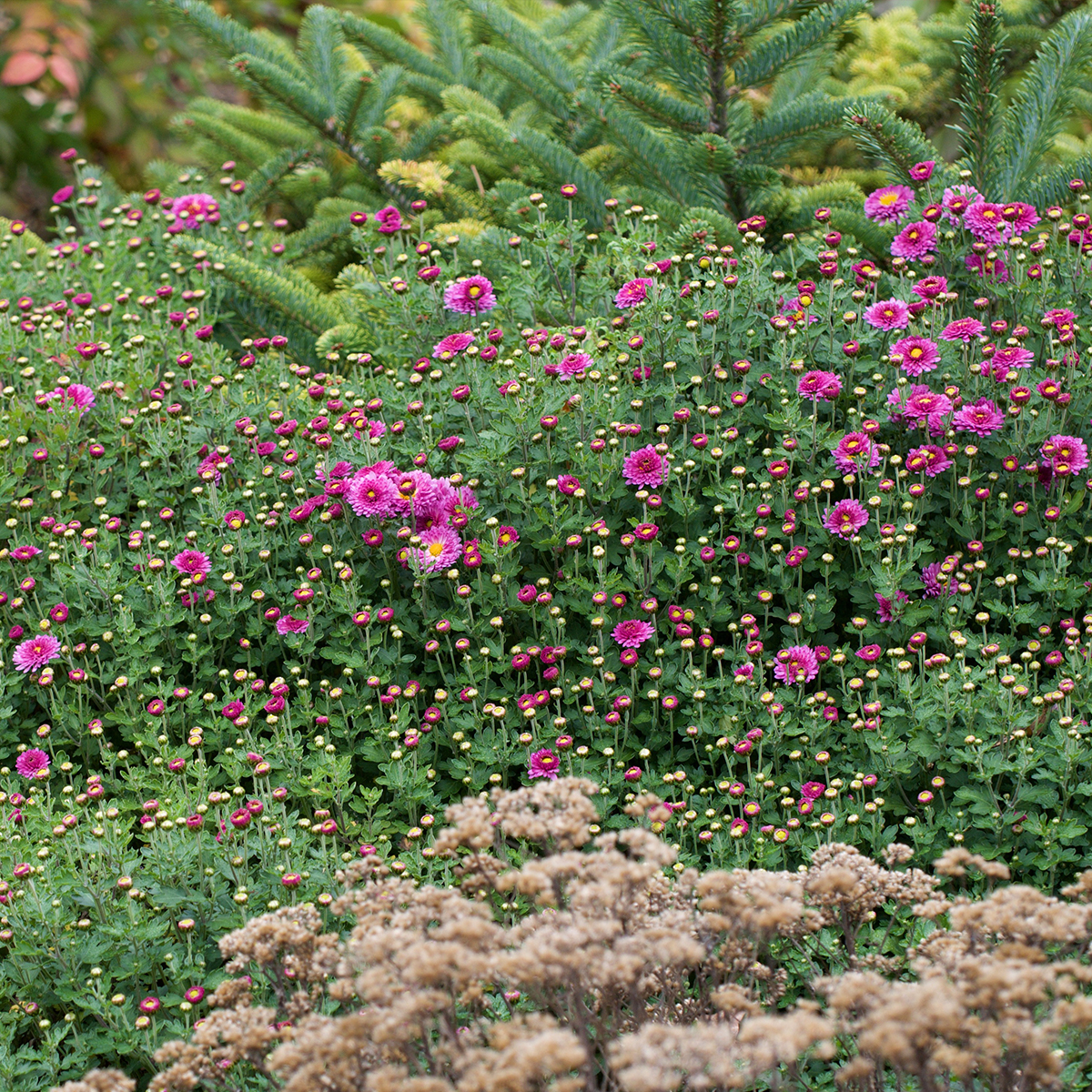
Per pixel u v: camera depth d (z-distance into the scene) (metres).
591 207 4.41
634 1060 1.66
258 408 3.78
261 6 7.45
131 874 2.74
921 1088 1.85
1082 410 3.30
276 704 2.94
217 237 4.92
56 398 3.73
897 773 2.80
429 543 3.18
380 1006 1.90
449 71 5.45
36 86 6.66
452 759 3.07
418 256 4.19
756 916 1.95
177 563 3.29
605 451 3.29
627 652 2.94
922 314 3.45
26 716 3.36
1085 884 2.03
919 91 5.07
